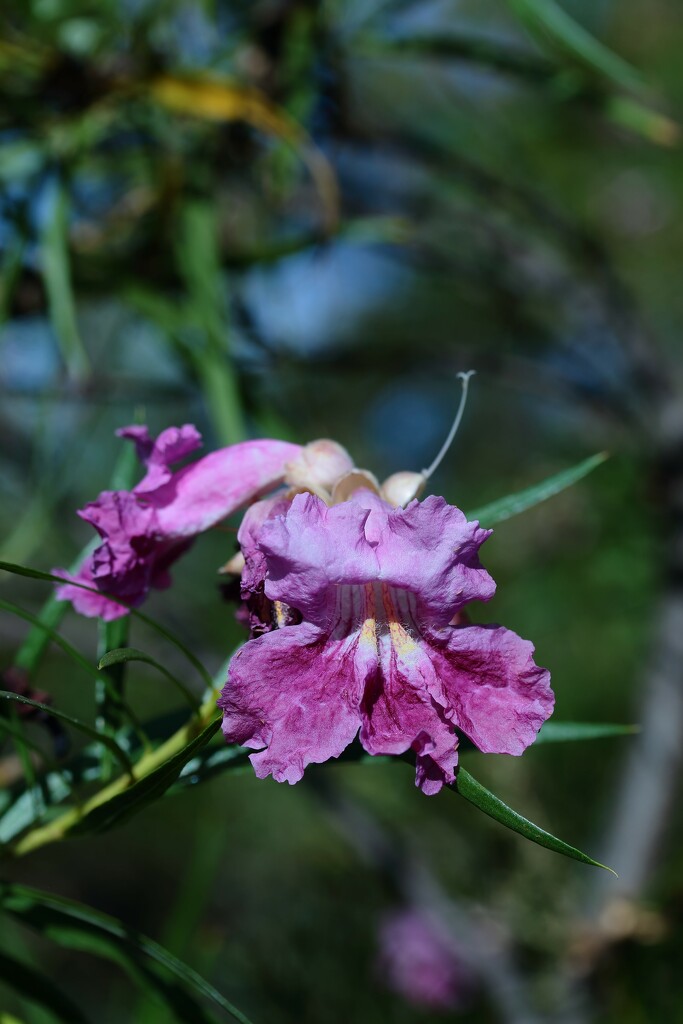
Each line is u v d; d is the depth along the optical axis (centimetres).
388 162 64
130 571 40
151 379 61
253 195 57
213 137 52
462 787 38
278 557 38
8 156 50
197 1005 42
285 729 38
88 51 50
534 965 69
